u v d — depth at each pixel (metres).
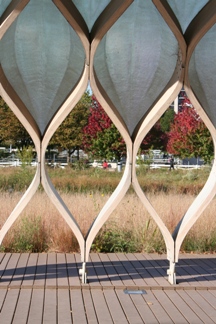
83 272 6.98
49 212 10.17
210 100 7.34
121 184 6.98
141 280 7.20
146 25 7.30
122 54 7.39
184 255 9.04
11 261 8.12
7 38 7.03
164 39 7.28
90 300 6.37
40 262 8.10
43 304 6.17
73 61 7.38
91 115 26.03
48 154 33.97
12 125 29.34
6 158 31.52
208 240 9.41
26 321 5.63
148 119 6.89
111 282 7.05
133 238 9.45
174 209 10.87
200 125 21.75
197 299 6.53
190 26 6.95
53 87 7.43
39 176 6.83
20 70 7.32
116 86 7.52
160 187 17.45
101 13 7.17
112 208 6.90
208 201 6.97
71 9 6.45
